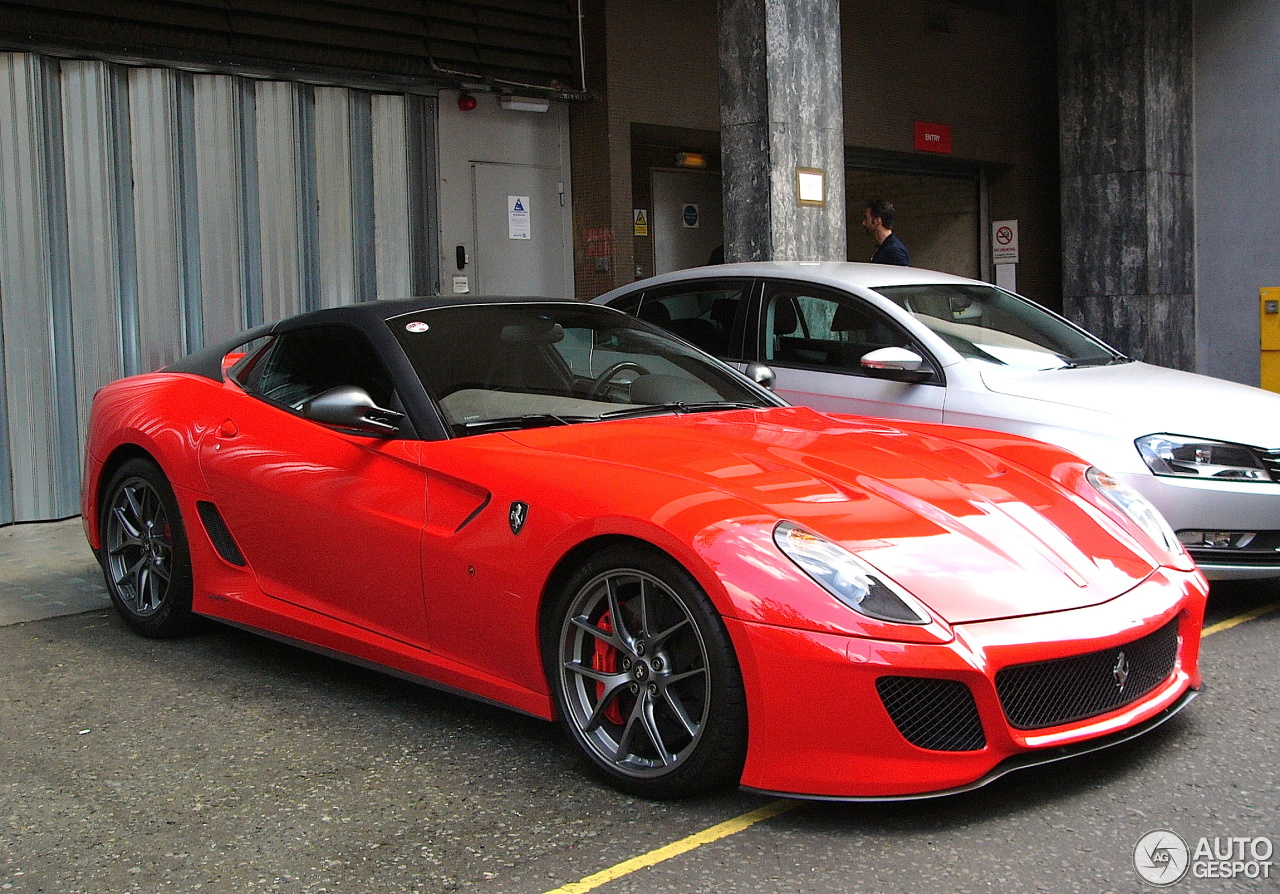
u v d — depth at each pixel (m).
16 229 6.84
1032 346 5.47
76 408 7.12
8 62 6.80
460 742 3.40
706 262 11.75
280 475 3.88
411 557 3.44
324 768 3.23
